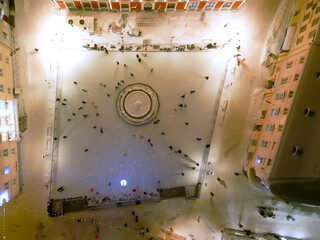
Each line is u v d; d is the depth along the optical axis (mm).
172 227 27688
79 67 28078
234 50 28391
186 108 28484
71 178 27562
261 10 28484
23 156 27234
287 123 19594
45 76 27828
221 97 28438
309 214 27719
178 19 28594
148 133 28312
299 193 17938
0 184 22750
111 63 28234
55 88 27859
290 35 25000
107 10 28219
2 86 24219
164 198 27953
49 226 26969
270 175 19625
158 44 28344
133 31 27891
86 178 27672
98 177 27750
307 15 23250
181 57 28516
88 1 26406
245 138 28328
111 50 28188
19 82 27234
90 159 27891
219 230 27703
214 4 27391
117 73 28328
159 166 28172
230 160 28250
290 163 18672
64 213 27125
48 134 27656
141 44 28359
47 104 27781
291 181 18234
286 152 19125
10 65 26203
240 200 27984
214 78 28500
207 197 27984
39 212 27062
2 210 26688
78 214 27328
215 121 28344
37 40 27828
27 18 27750
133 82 28391
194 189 28078
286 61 24953
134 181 27922
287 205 27797
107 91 28250
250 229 27688
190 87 28531
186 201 27969
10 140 25062
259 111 27969
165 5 27438
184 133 28375
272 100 25859
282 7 28062
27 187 27188
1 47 24422
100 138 28109
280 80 25203
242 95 28375
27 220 26906
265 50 28297
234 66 28328
